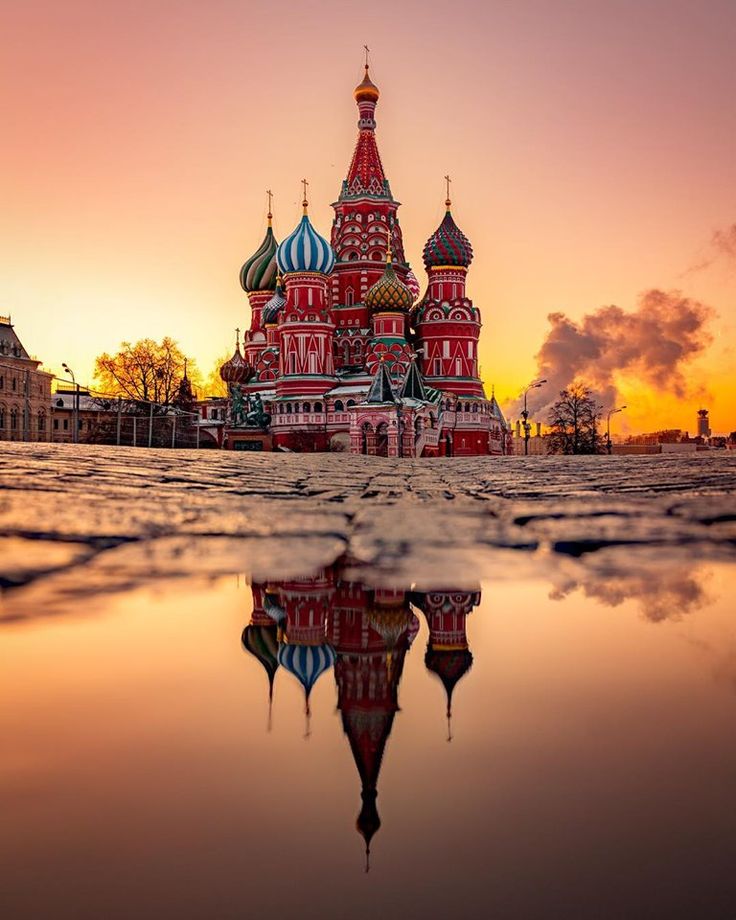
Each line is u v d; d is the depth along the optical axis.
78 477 11.07
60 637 3.08
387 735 2.07
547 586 4.11
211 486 11.10
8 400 87.25
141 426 83.94
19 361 89.50
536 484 12.70
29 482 9.81
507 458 39.00
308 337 81.81
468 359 86.69
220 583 4.17
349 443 78.88
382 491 11.48
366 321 85.81
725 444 144.25
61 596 3.78
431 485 13.25
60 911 1.32
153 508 7.74
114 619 3.38
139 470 13.75
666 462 20.88
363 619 3.44
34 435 93.62
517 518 7.24
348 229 87.19
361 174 87.69
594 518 7.22
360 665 2.76
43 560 4.71
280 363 83.75
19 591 3.87
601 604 3.70
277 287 95.31
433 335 86.25
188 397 105.06
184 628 3.24
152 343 105.69
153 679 2.55
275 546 5.44
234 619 3.41
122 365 104.50
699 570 4.60
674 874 1.41
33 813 1.62
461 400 85.50
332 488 11.97
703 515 7.46
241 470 16.72
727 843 1.50
